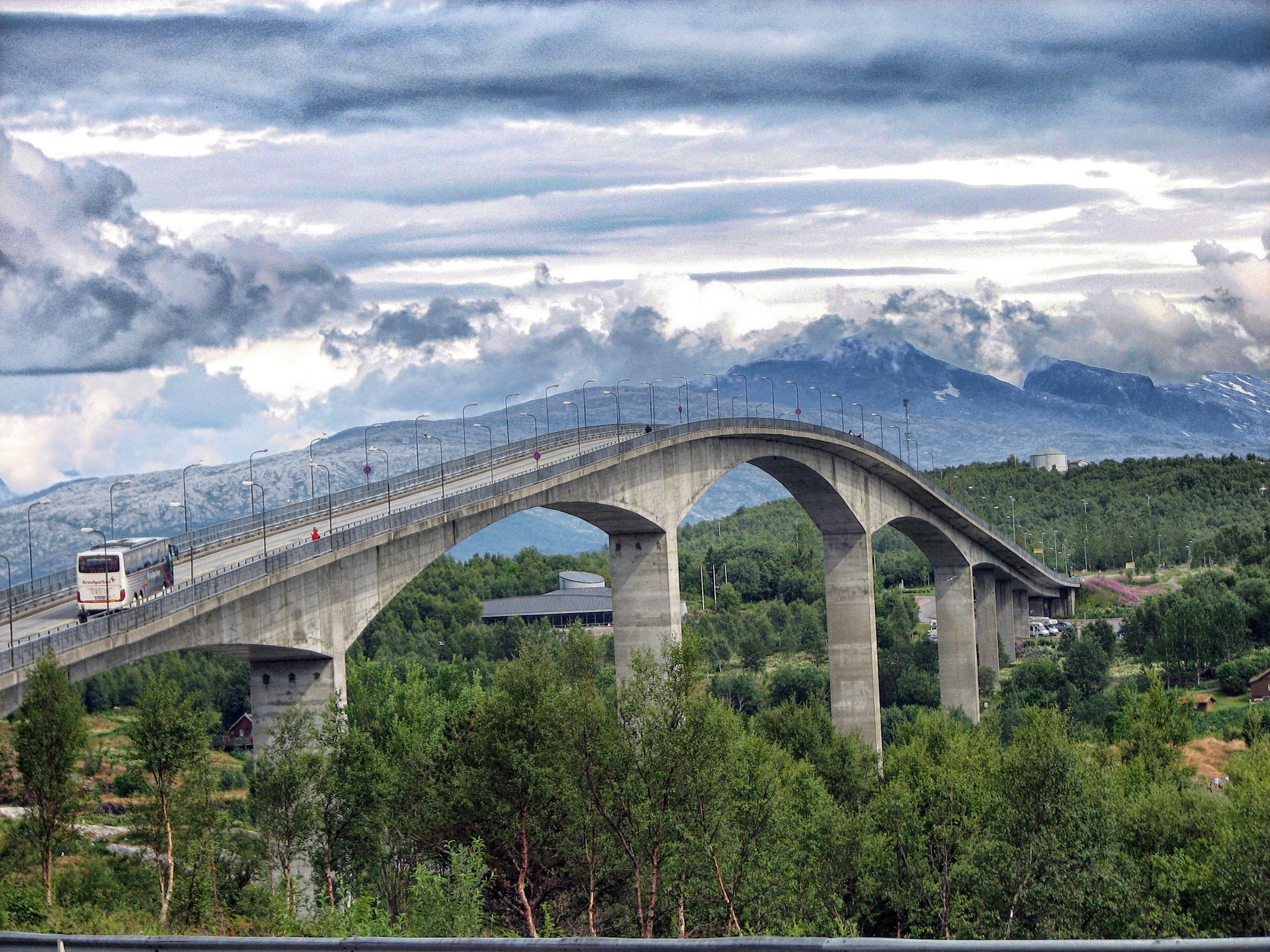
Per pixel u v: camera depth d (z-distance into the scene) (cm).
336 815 5525
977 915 5594
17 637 5378
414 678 7069
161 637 5234
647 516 8769
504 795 5447
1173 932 5475
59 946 2216
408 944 2014
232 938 2119
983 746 7538
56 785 5047
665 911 5344
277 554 5897
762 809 5319
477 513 7219
